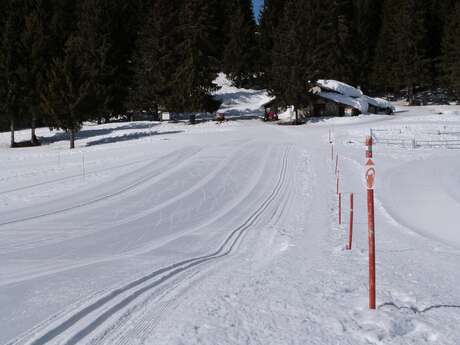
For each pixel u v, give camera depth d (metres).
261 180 27.36
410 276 9.10
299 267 9.97
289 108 77.94
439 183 25.50
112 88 74.31
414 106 89.81
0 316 7.12
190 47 75.31
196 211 19.69
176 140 50.03
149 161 36.03
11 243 13.91
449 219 17.22
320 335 6.08
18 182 29.09
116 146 48.56
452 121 62.16
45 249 13.02
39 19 60.75
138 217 18.48
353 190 23.53
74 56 51.72
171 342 5.89
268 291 8.02
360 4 112.25
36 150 51.16
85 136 60.50
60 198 23.19
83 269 10.27
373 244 7.06
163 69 74.75
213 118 78.31
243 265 10.55
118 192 24.66
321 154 37.06
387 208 19.27
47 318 6.94
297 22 74.31
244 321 6.58
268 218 17.84
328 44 93.69
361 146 42.47
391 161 34.25
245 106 92.00
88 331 6.40
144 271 9.88
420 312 6.95
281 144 43.59
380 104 77.56
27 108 55.59
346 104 74.00
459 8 94.06
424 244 12.96
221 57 113.69
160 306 7.36
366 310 6.92
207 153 38.94
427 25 107.94
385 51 100.50
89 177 29.97
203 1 101.12
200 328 6.33
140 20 91.19
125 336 6.20
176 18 79.50
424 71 93.38
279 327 6.35
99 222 17.50
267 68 88.19
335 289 8.09
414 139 46.22
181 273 9.70
